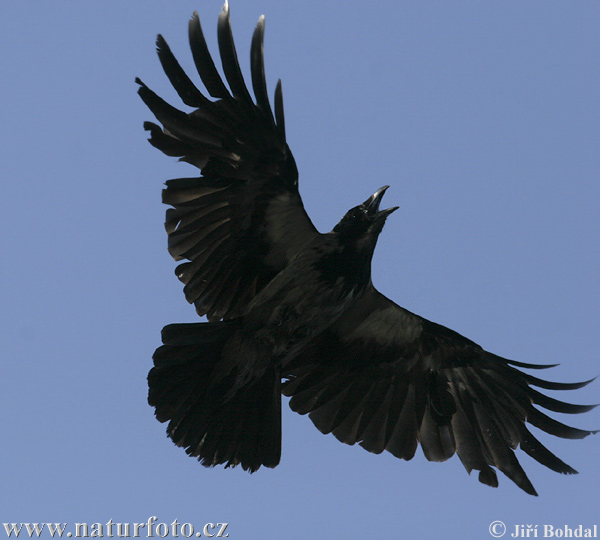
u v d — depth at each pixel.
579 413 13.91
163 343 12.48
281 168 12.08
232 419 12.80
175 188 12.05
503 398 14.43
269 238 12.66
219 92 11.83
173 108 11.74
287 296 12.90
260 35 11.78
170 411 12.55
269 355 13.05
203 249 12.47
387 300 14.04
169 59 11.70
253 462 12.78
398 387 14.63
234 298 12.87
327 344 14.35
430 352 14.59
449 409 14.56
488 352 14.33
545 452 14.10
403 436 14.43
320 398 14.32
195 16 11.77
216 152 11.98
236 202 12.30
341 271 13.09
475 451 14.35
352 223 13.29
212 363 12.71
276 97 11.71
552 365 13.84
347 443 14.24
